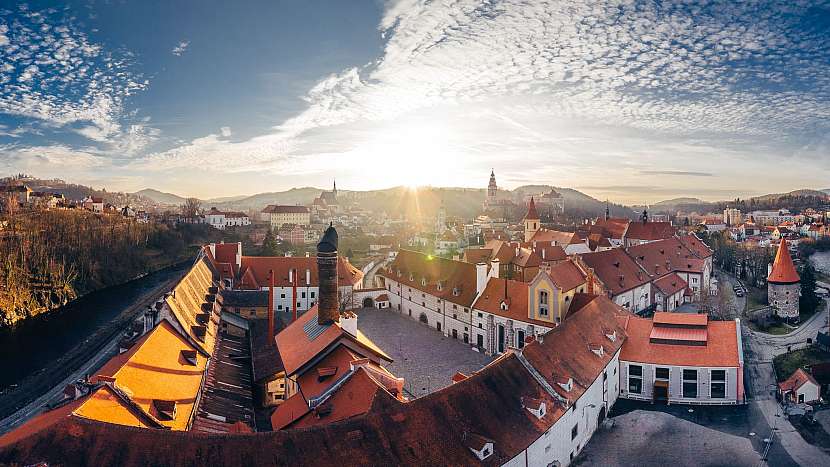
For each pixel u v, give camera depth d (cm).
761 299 17400
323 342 7944
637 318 10388
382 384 6856
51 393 11288
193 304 10694
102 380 5725
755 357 11700
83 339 15350
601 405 8688
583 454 7694
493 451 5744
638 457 7631
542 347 7819
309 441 4928
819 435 8206
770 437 8175
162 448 4488
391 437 5297
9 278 18738
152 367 7006
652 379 9456
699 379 9288
